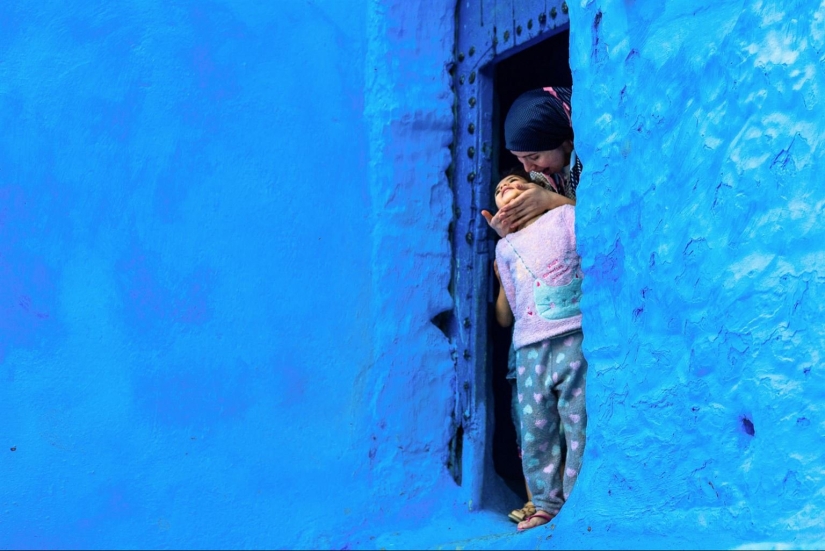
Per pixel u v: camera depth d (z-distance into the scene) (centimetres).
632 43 288
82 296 334
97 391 331
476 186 395
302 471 358
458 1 409
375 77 395
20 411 322
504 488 396
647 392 278
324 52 386
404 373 385
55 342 329
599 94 301
